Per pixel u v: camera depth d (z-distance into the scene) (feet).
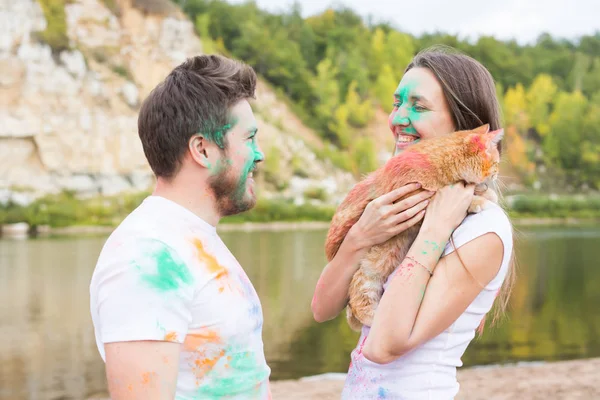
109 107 203.21
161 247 5.96
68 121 192.34
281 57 293.64
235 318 6.23
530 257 104.58
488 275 7.02
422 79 8.02
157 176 6.59
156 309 5.75
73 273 86.28
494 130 8.02
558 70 349.82
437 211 7.20
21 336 47.29
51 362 38.73
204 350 6.10
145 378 5.63
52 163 186.29
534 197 247.70
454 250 7.03
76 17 222.07
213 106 6.33
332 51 322.14
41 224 169.68
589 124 298.35
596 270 86.28
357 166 251.19
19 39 194.80
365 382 7.32
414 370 7.03
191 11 303.48
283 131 248.73
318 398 21.47
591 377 24.08
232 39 305.94
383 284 7.75
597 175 289.74
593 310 54.54
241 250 115.65
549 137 295.89
